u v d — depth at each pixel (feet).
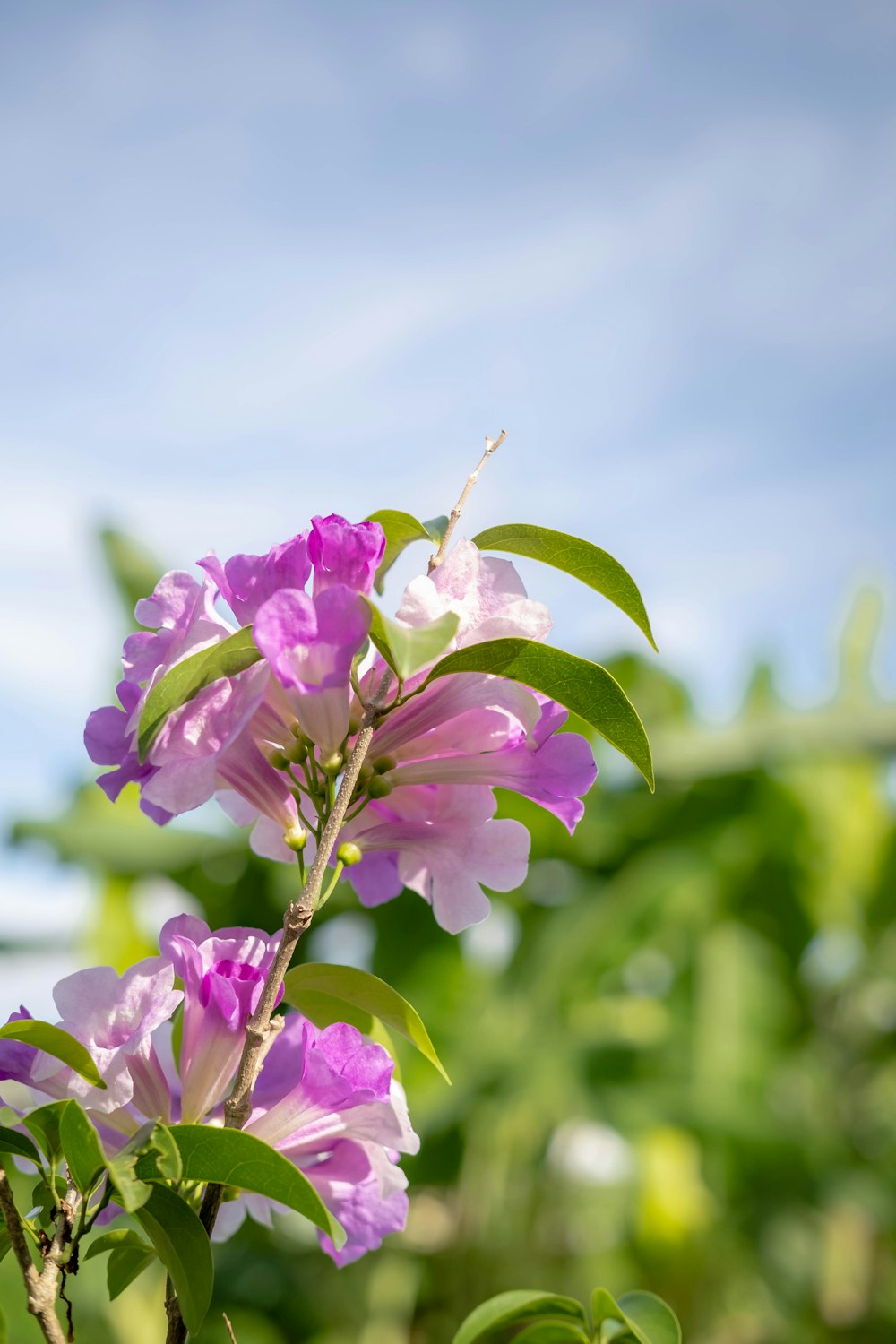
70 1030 3.54
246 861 16.37
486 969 17.01
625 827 17.04
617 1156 16.67
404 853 4.28
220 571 3.68
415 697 3.67
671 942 17.11
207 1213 3.50
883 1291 20.38
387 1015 3.98
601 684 3.51
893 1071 22.07
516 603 3.68
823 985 21.97
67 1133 3.22
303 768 3.75
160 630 3.65
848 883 20.61
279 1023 3.47
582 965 15.37
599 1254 16.78
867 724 16.67
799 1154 16.06
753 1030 16.71
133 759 3.57
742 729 16.62
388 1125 3.83
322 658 3.30
